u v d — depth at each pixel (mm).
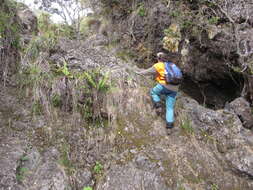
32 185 3357
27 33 5703
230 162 4352
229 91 7617
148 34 7754
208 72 7375
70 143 3967
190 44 7203
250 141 4707
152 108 4723
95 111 4375
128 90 4746
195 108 5137
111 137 4168
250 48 5824
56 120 4152
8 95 4215
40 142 3838
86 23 8789
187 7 6914
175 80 4398
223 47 6508
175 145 4301
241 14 6105
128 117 4492
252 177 4207
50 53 5012
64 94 4363
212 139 4625
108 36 8234
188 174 3994
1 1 4543
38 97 4258
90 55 5363
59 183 3467
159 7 7398
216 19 6375
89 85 4504
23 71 4516
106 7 8500
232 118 5043
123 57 7191
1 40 4309
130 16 7996
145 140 4273
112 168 3840
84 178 3678
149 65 7770
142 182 3730
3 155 3488
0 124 3844
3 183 3234
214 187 3961
